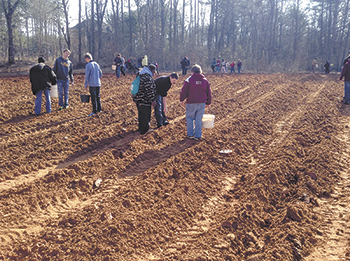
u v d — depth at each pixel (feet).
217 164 19.08
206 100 22.93
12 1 120.06
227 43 182.91
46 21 129.90
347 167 18.93
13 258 10.58
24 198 14.12
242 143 22.93
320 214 13.83
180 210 14.06
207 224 13.17
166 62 126.52
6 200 13.80
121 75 62.39
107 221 12.69
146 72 22.38
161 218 13.30
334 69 148.97
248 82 54.39
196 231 12.66
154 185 16.01
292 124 28.43
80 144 21.01
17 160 17.90
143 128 23.22
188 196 15.24
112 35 139.64
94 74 28.25
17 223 12.46
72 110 30.30
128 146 20.93
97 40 132.87
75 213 13.32
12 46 96.89
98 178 16.63
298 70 135.03
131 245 11.55
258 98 40.01
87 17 136.46
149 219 13.12
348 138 24.54
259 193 15.42
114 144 21.74
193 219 13.56
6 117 26.63
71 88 40.47
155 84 23.38
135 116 29.35
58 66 29.60
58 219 12.94
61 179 16.07
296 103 37.73
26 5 123.24
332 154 20.62
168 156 19.97
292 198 15.33
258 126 27.58
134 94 22.34
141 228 12.51
